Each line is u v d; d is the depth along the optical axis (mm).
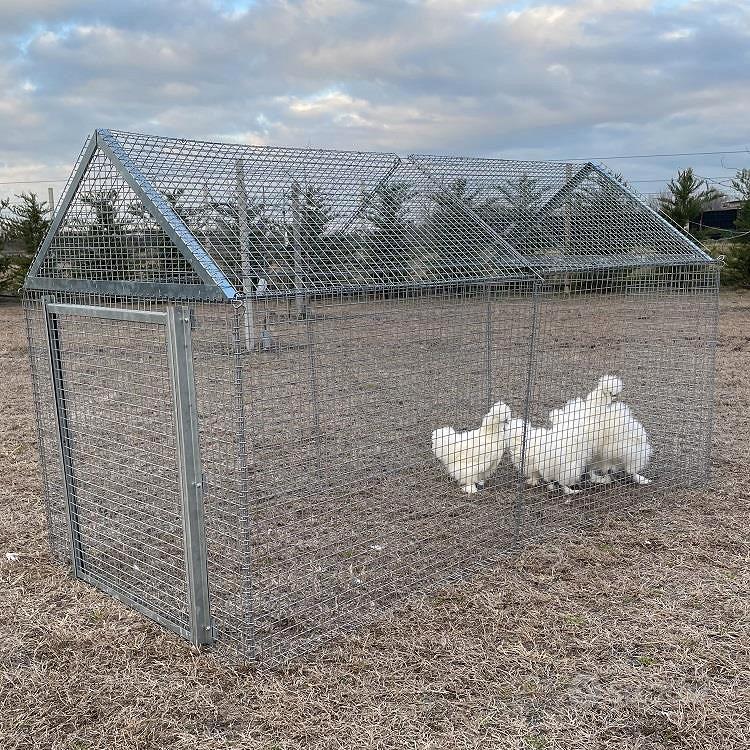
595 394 5988
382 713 3381
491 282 4840
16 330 16219
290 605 4254
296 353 7199
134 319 3832
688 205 21266
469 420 7547
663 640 3967
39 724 3338
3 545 5242
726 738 3221
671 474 6586
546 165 6289
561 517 5688
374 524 5508
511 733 3254
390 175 5273
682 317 9320
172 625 4090
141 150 4086
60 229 4430
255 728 3289
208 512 5508
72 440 4660
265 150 4672
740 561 4902
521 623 4148
